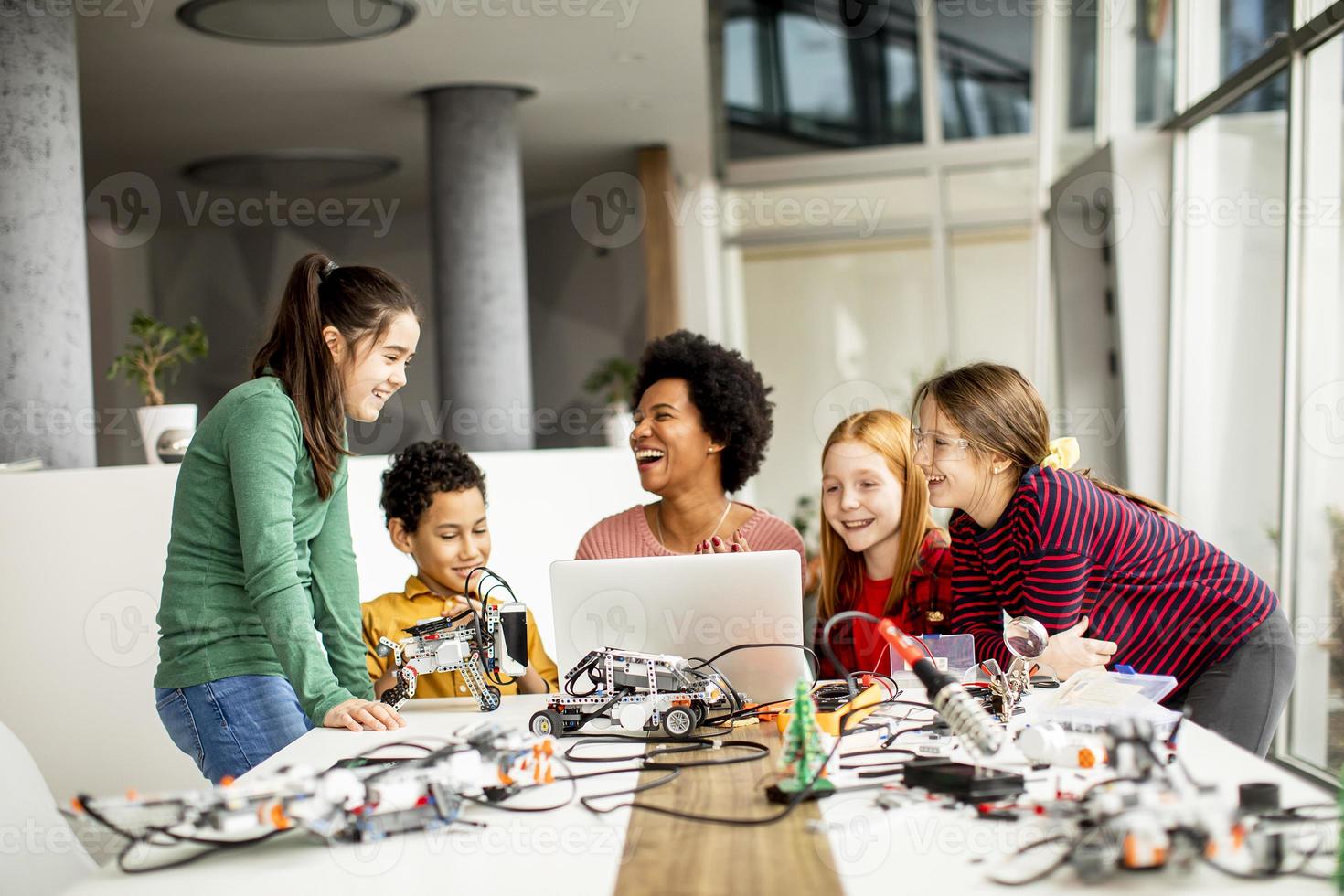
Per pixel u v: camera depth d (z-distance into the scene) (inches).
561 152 307.1
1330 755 136.6
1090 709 64.1
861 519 91.9
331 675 75.2
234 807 47.4
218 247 390.0
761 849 47.3
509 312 240.8
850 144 343.6
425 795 51.9
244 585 79.2
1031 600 78.9
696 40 215.8
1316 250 142.9
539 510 155.3
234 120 259.3
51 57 140.3
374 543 140.2
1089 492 79.7
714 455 99.3
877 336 344.2
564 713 68.1
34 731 116.7
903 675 76.0
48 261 139.2
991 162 335.9
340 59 217.6
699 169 335.6
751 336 350.0
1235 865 44.6
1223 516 177.8
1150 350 204.5
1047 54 277.9
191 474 78.8
